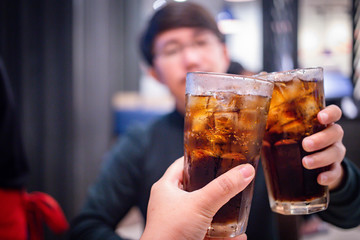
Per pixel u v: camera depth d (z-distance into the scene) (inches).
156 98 85.4
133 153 28.5
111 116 94.9
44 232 68.7
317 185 13.4
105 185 27.2
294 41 44.2
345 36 73.5
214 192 10.9
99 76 90.4
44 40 73.8
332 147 13.5
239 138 11.9
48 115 74.7
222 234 11.8
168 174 13.5
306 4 75.4
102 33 91.7
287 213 13.6
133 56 107.7
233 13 104.5
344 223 18.7
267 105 12.6
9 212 28.3
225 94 11.8
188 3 26.9
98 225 23.9
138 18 108.3
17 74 70.1
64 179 77.0
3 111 28.5
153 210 11.8
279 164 13.6
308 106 13.0
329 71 69.1
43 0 73.7
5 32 68.2
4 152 28.3
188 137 12.6
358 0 42.6
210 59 26.6
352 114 36.1
